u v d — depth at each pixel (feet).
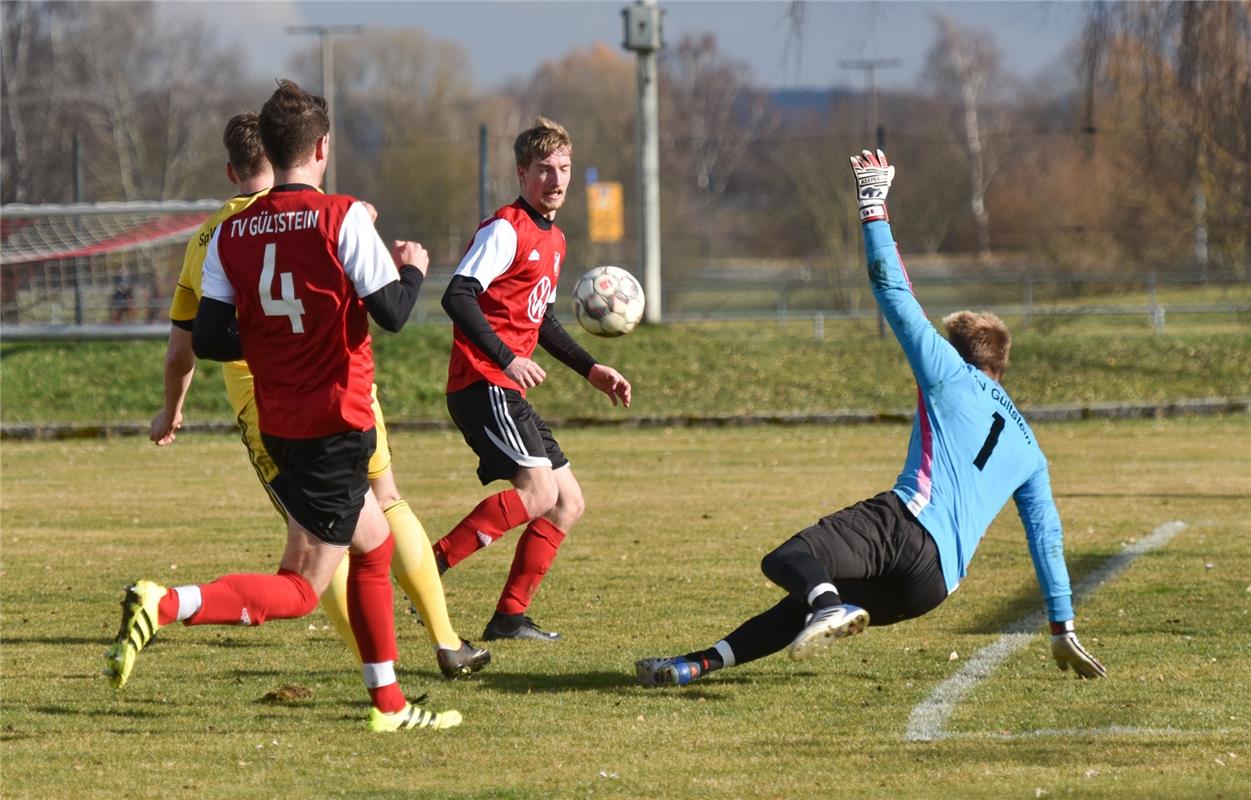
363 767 34.91
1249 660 46.98
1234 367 171.94
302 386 34.83
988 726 38.78
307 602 35.27
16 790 33.12
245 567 70.44
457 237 377.30
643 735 38.06
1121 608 57.00
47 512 92.84
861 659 48.11
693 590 62.85
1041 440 136.26
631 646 51.01
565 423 155.33
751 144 485.56
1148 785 32.63
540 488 51.62
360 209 34.71
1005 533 79.77
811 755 35.83
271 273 34.42
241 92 410.72
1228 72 111.14
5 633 53.72
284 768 34.86
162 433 41.78
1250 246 164.25
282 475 35.65
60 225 185.47
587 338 182.39
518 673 46.32
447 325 184.34
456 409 52.01
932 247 392.06
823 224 251.19
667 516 88.89
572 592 62.49
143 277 195.31
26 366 170.19
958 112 481.46
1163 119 124.57
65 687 44.45
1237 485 101.45
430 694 43.27
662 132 520.83
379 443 43.45
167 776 34.24
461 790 32.76
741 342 183.52
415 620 56.80
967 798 31.81
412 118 527.81
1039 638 51.44
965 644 50.49
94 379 167.94
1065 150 312.71
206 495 102.47
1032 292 261.65
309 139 35.42
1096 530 79.92
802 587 36.45
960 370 40.06
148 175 386.32
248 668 47.37
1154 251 246.47
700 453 130.00
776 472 114.52
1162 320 194.90
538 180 50.29
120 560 72.69
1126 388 166.40
